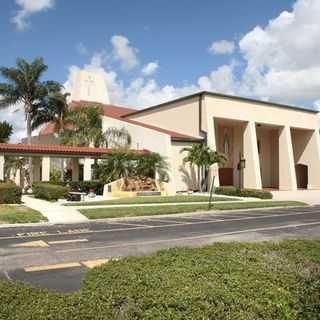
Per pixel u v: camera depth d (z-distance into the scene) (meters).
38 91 38.81
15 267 9.52
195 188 36.59
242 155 42.00
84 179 35.31
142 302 4.02
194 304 3.99
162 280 4.80
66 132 40.16
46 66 39.44
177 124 40.81
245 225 17.72
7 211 19.94
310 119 47.53
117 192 31.00
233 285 4.71
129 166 32.66
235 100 40.28
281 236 14.57
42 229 16.08
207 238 14.00
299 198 34.69
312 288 4.89
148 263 5.86
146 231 15.63
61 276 8.69
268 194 32.59
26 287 4.55
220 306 4.04
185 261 5.96
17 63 38.88
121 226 17.11
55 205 23.28
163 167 34.06
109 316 3.69
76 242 13.02
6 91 38.59
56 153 32.56
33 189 30.08
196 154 34.81
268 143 49.47
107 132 40.00
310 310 4.47
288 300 4.53
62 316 3.61
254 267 5.62
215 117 38.53
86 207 22.62
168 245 12.52
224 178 43.59
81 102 53.12
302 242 8.09
